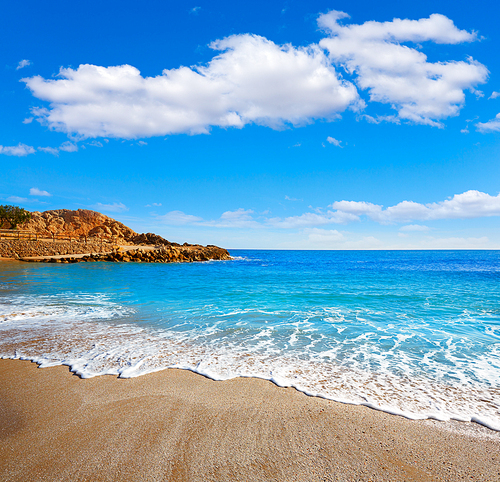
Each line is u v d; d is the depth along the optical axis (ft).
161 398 15.80
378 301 47.62
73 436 12.42
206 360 21.61
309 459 11.25
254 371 19.71
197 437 12.44
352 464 11.01
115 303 44.70
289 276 93.86
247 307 42.24
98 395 16.10
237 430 12.98
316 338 27.66
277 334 28.89
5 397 15.85
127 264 150.71
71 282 71.36
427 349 24.86
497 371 20.31
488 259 245.45
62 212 346.13
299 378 18.71
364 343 26.32
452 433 13.10
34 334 27.99
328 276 93.71
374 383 18.19
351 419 14.07
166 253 201.57
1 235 176.45
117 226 351.46
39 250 164.96
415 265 164.04
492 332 30.09
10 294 52.26
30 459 11.01
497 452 11.83
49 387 17.04
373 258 284.82
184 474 10.39
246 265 164.55
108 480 10.05
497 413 14.83
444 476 10.46
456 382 18.49
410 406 15.43
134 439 12.25
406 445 12.19
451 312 39.55
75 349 23.72
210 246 326.24
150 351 23.44
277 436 12.61
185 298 49.70
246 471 10.59
